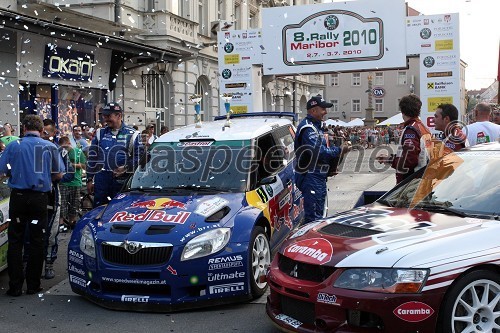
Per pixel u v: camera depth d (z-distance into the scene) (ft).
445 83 49.16
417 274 12.41
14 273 19.99
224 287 17.56
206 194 20.08
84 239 18.65
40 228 20.20
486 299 12.94
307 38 51.26
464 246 12.96
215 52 87.51
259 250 19.08
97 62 55.01
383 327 12.48
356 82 229.25
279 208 22.02
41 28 42.52
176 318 17.10
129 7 61.87
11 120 44.91
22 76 46.26
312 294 13.39
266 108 112.68
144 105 67.00
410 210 15.89
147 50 56.13
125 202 20.20
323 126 23.32
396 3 49.08
